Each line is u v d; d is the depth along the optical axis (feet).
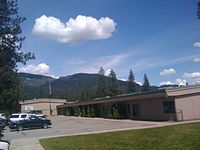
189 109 140.15
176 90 139.13
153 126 111.14
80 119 209.77
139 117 165.48
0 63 45.78
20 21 47.16
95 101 215.31
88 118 215.10
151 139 81.35
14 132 137.39
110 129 116.98
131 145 75.36
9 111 46.26
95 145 78.79
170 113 141.79
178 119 137.49
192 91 141.69
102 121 170.40
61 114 334.24
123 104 182.91
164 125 111.65
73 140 90.53
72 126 149.89
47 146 82.74
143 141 79.41
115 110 186.60
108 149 71.97
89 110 234.58
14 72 46.37
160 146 71.10
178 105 138.62
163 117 146.00
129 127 118.32
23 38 47.34
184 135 82.33
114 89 384.88
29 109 339.57
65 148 77.51
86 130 122.72
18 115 153.58
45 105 347.97
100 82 403.34
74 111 278.26
